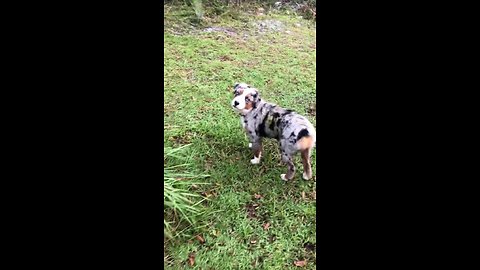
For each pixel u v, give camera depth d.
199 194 2.38
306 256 2.07
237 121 2.95
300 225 2.23
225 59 3.76
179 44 3.93
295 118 2.34
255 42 4.12
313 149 2.72
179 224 2.17
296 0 4.94
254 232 2.19
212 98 3.20
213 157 2.65
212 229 2.19
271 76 3.54
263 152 2.72
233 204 2.33
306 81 3.49
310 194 2.42
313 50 4.05
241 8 4.73
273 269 2.01
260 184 2.47
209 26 4.34
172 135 2.78
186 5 4.52
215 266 2.02
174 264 2.02
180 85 3.33
